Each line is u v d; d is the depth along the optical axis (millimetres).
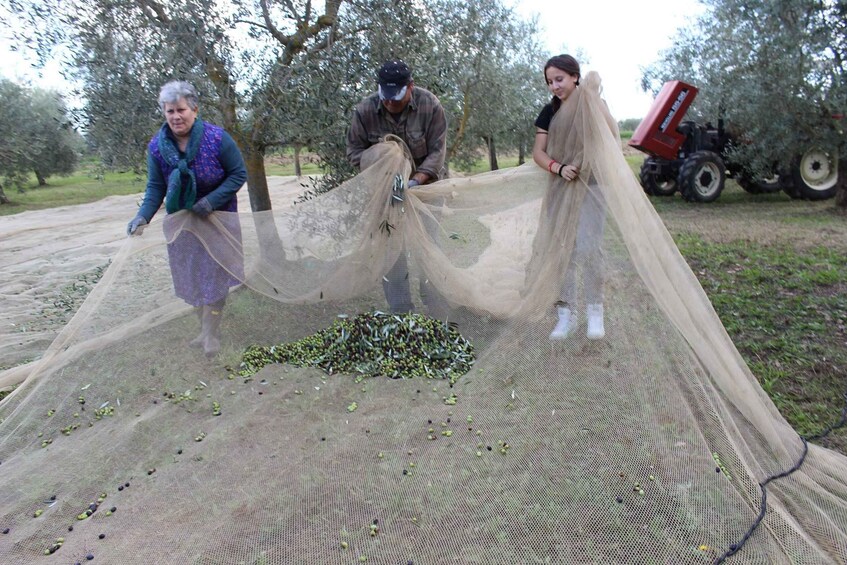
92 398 3480
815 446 3061
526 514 2475
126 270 3756
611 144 3441
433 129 4398
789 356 4145
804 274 6008
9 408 3418
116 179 22625
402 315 4078
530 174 4016
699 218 10070
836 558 2326
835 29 8594
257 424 3193
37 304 5977
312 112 5020
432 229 4211
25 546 2498
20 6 4953
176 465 2914
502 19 8461
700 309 3234
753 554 2283
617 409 2959
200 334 3883
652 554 2285
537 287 3531
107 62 4926
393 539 2395
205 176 3844
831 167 11914
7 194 18938
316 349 3924
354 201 4227
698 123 12727
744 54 9633
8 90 14180
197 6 4766
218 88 5090
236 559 2340
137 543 2449
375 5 5125
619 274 3312
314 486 2697
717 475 2607
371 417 3191
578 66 3674
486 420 3059
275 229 4141
